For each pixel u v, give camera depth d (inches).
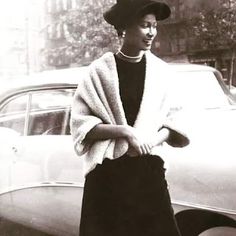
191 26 532.1
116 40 530.6
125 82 76.4
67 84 118.4
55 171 115.0
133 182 75.4
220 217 88.0
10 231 139.3
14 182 125.0
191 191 89.7
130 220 75.5
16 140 126.0
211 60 511.5
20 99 127.2
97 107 74.8
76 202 110.6
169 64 129.8
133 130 73.0
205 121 102.3
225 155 87.2
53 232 119.7
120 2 76.2
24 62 867.4
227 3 486.9
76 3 581.6
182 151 92.4
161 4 74.8
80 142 74.1
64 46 644.1
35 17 840.9
